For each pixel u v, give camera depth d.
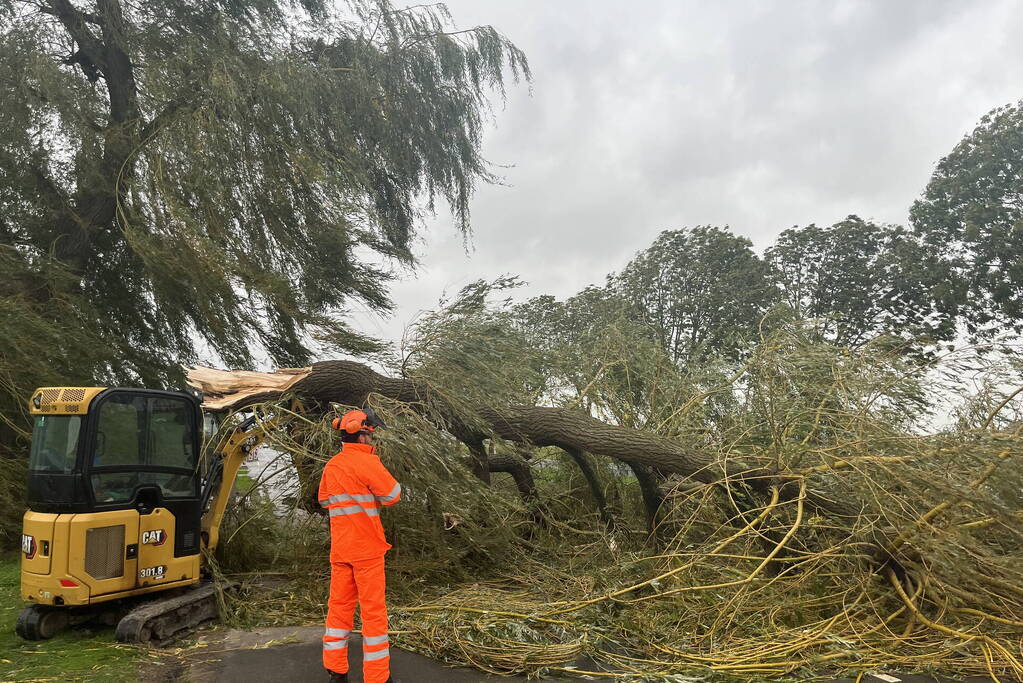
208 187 10.64
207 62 11.61
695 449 6.99
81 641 4.73
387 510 6.10
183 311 12.60
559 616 4.84
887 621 4.76
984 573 4.86
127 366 11.80
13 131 10.68
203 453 5.59
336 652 3.83
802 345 7.21
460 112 15.21
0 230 11.50
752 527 5.87
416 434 6.39
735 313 27.48
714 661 4.20
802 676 4.03
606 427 7.16
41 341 9.21
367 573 3.81
